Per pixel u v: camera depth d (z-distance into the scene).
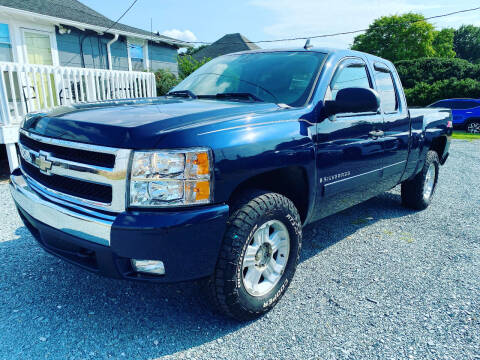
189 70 19.48
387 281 3.07
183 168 1.95
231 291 2.23
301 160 2.55
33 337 2.25
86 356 2.11
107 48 14.02
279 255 2.62
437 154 5.19
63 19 11.34
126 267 2.07
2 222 4.19
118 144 1.95
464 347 2.25
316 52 3.25
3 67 6.24
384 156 3.64
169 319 2.49
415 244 3.89
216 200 2.06
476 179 7.46
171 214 1.94
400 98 4.07
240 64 3.48
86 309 2.58
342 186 3.10
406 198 4.99
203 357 2.13
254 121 2.37
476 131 18.45
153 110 2.43
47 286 2.86
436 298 2.81
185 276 2.06
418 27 43.31
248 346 2.24
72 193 2.19
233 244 2.18
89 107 2.60
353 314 2.59
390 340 2.31
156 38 15.62
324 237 4.05
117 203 1.97
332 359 2.13
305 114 2.70
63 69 7.32
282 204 2.46
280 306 2.67
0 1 10.50
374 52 47.16
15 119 6.49
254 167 2.23
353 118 3.15
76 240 2.11
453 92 22.88
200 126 2.10
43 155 2.32
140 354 2.14
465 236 4.15
